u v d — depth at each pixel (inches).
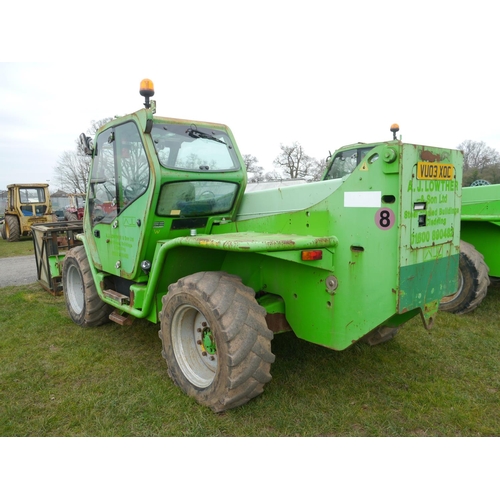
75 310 180.9
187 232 138.3
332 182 121.4
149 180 124.4
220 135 145.4
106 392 118.1
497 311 192.4
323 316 106.3
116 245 146.3
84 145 158.9
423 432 99.8
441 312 191.2
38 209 604.7
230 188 144.5
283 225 115.2
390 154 89.6
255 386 102.9
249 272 124.8
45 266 241.4
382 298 95.4
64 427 102.6
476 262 181.2
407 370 131.0
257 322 102.5
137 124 126.8
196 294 106.4
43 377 129.4
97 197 158.2
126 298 144.4
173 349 118.2
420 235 96.6
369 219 95.5
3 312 199.9
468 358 140.8
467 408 109.0
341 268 101.7
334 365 133.6
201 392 109.3
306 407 108.7
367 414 106.3
